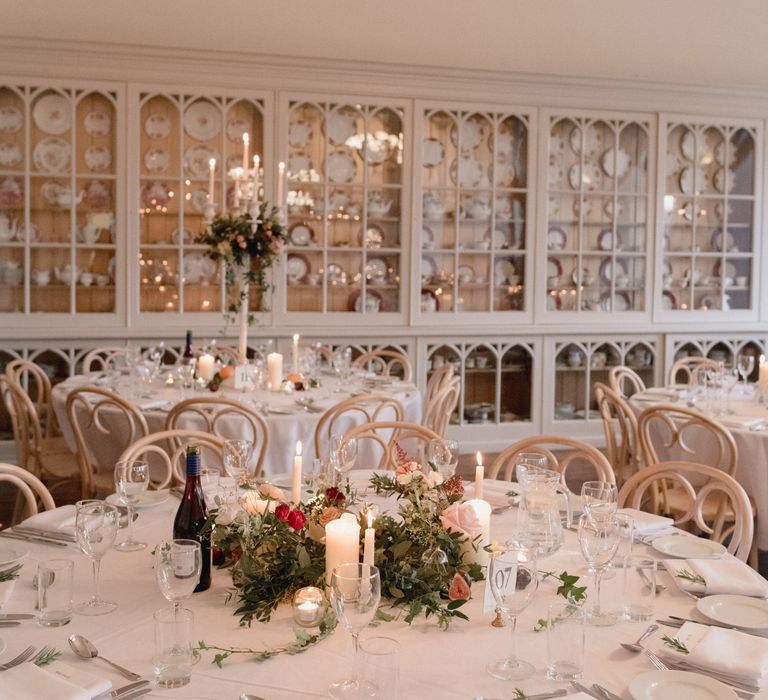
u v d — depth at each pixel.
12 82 5.51
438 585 1.60
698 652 1.41
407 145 6.11
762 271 6.83
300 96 5.91
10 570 1.77
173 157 5.81
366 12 4.82
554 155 6.41
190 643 1.36
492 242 6.33
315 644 1.46
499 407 6.45
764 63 5.84
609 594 1.71
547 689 1.32
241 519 1.68
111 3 4.73
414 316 6.21
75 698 1.22
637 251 6.59
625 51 5.58
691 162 6.64
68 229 5.70
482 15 4.86
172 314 5.84
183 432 2.76
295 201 6.00
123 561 1.86
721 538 3.22
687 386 4.94
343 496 1.73
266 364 4.93
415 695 1.30
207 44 5.50
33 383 5.71
